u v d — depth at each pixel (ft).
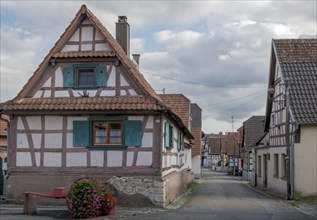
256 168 127.75
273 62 100.42
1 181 75.10
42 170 65.36
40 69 66.69
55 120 65.67
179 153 89.40
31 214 54.39
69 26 67.36
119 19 83.41
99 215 53.36
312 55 94.32
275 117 99.14
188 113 128.88
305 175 82.17
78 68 66.95
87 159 64.59
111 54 65.82
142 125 63.87
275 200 81.10
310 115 82.43
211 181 169.17
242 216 55.62
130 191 63.41
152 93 67.92
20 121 66.28
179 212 58.75
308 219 54.13
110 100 64.80
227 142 300.40
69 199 52.34
